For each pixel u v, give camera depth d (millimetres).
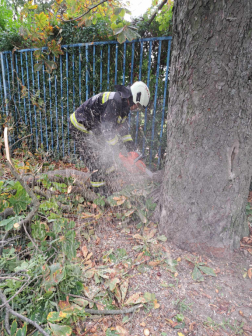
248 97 1624
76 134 2627
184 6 1598
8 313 1261
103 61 3609
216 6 1478
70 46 3695
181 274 1733
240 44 1512
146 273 1745
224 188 1774
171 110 1902
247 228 2133
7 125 4156
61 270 1425
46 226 1948
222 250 1864
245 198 1902
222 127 1675
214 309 1486
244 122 1675
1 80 4902
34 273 1515
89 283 1669
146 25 3146
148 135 3475
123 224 2299
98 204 2426
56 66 3869
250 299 1548
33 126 4660
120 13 2357
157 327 1390
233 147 1711
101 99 2371
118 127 2576
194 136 1753
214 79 1598
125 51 3232
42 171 3146
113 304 1522
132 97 2393
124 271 1761
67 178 2631
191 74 1661
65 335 1197
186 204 1876
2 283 1428
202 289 1615
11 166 1545
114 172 2588
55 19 3715
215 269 1765
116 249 1989
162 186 2152
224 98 1617
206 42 1556
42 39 3771
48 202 2115
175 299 1550
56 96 4141
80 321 1409
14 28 4516
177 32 1716
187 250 1935
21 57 4363
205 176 1780
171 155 1937
